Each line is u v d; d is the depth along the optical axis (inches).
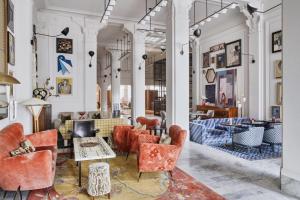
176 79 273.6
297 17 139.3
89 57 379.2
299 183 135.6
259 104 341.4
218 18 386.3
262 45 339.9
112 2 245.4
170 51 278.7
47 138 188.7
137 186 151.3
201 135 282.0
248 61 364.8
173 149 160.7
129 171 180.2
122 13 370.9
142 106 422.9
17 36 225.9
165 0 254.1
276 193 141.2
